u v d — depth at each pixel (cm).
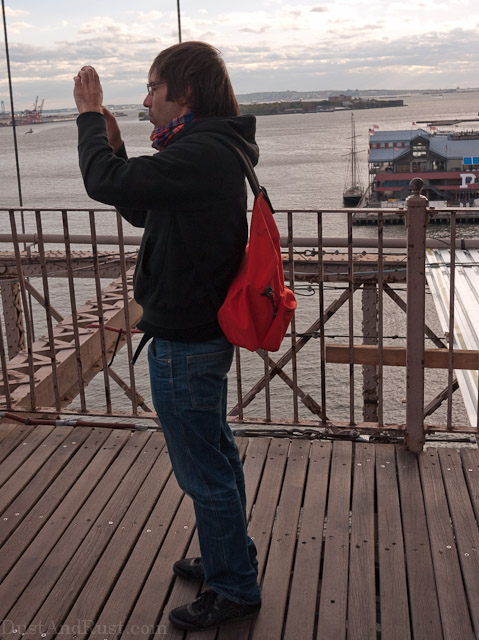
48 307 340
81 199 7850
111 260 1085
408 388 309
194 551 248
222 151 175
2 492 291
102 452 323
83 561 245
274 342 189
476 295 578
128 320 333
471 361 309
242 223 187
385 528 261
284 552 248
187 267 182
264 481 294
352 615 215
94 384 2461
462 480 290
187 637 209
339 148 15812
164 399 195
